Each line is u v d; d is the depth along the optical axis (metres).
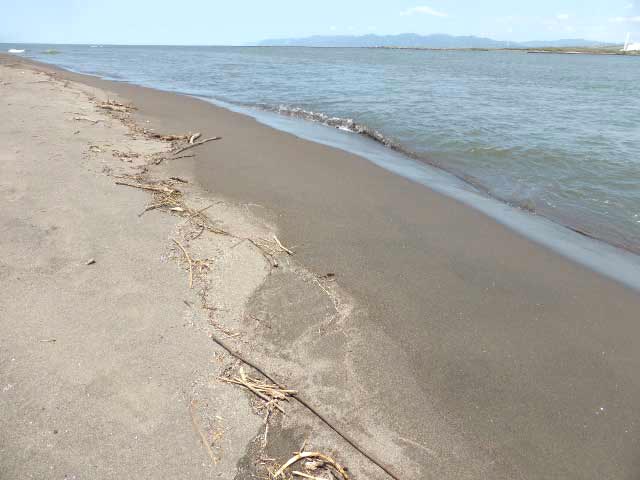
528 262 3.84
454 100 12.53
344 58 44.19
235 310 2.87
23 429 1.91
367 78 19.33
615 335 2.96
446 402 2.34
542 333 2.93
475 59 50.91
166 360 2.37
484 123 9.08
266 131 7.76
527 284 3.49
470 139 7.75
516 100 13.05
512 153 7.03
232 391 2.26
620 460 2.10
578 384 2.52
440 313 3.04
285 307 2.96
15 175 4.35
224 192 4.71
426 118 9.53
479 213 4.81
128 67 25.36
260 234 3.88
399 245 3.94
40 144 5.42
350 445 2.06
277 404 2.22
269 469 1.91
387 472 1.95
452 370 2.55
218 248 3.52
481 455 2.07
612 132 8.41
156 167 5.28
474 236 4.25
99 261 3.14
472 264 3.72
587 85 19.09
